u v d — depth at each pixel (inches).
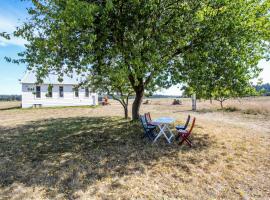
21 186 204.1
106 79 448.1
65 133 412.5
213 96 352.8
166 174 228.8
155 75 339.9
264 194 193.2
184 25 317.4
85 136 382.0
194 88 341.7
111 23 305.7
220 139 358.6
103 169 240.2
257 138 374.0
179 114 761.0
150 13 297.9
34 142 350.9
